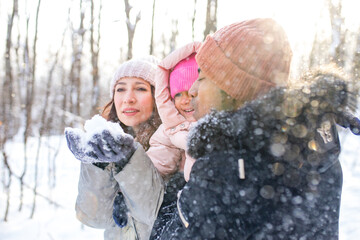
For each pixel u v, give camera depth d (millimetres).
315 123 875
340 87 933
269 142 847
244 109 873
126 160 1139
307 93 882
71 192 4180
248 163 853
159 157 1361
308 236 900
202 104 1012
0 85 4746
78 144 1061
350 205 3320
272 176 854
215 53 978
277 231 869
